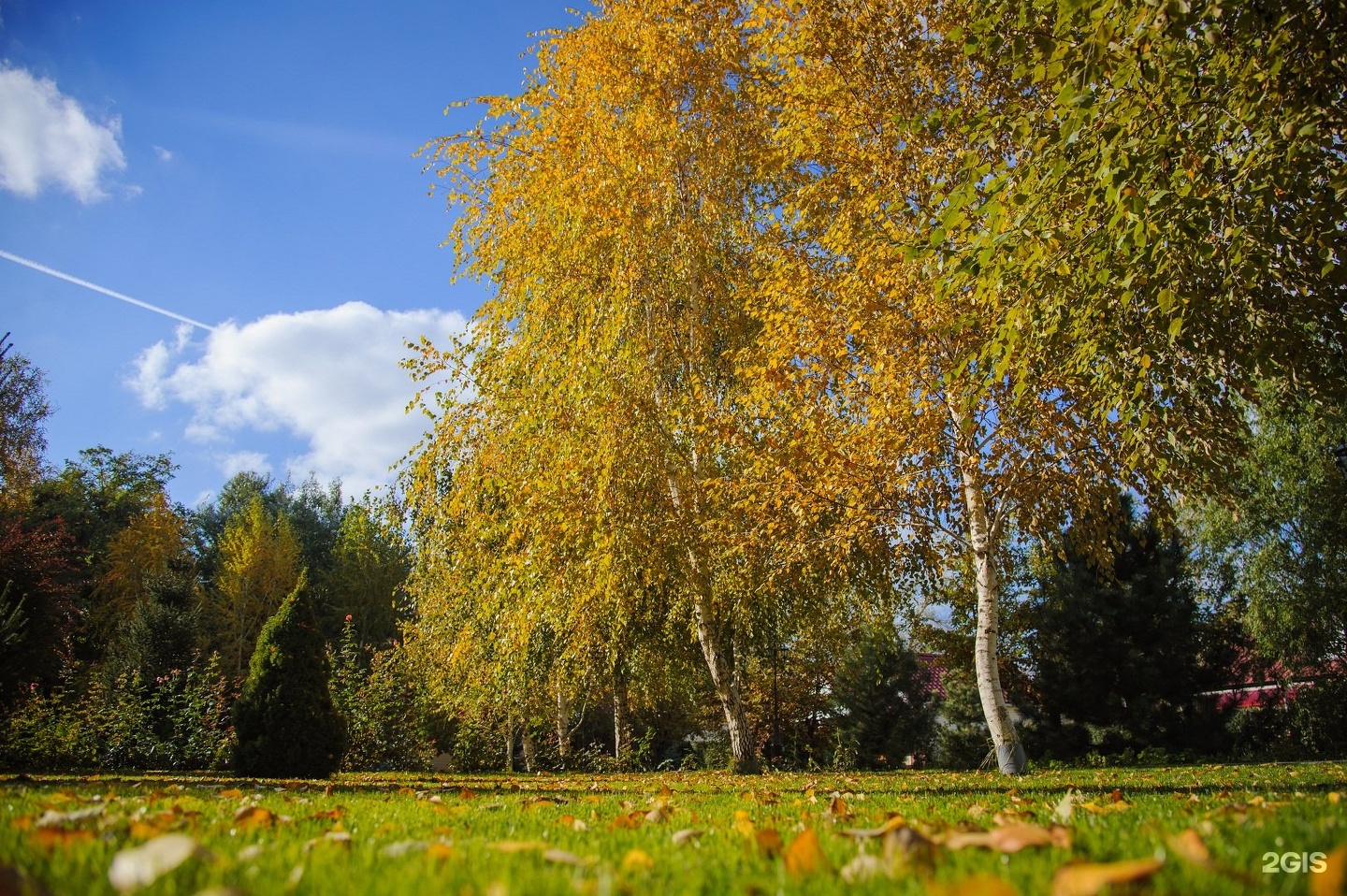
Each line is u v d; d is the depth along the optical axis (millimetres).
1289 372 7875
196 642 21078
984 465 9227
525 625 11250
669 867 1942
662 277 11867
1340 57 5227
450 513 12430
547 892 1546
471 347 12688
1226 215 5684
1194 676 16844
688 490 11820
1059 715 17812
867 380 9195
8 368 29484
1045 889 1467
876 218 9297
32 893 1405
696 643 15023
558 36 13391
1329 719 17094
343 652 14516
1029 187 5680
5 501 29109
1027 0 5793
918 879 1646
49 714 11203
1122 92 5328
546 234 12531
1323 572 17406
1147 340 6617
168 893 1520
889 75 9445
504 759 18438
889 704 21734
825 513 10359
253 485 53781
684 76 12391
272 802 4312
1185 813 3090
